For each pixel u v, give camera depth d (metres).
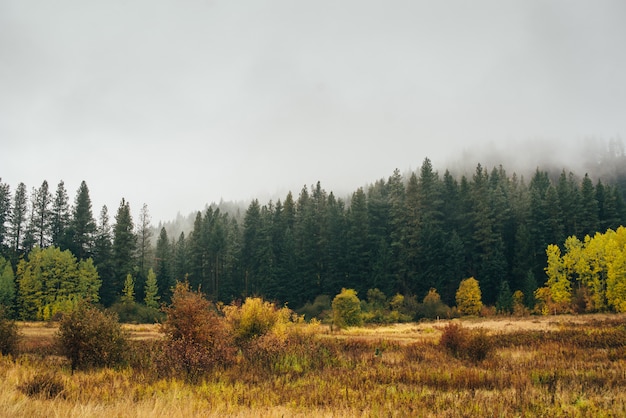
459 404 9.02
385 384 11.83
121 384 10.30
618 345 20.58
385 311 58.09
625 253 55.81
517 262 70.56
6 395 7.04
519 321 45.59
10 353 15.44
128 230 73.44
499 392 10.48
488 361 15.70
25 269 63.56
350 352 18.88
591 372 13.04
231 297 75.31
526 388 10.73
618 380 11.77
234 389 10.37
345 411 8.13
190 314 15.04
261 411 7.77
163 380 10.95
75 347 13.73
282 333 19.97
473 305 60.56
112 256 73.56
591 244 59.94
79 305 14.90
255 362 14.92
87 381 10.62
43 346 19.72
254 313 20.45
